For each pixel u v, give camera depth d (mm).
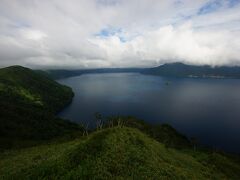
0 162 41844
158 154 41375
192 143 124750
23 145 87375
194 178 33938
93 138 38562
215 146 152125
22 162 38125
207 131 184750
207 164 57062
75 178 24578
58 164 28281
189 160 51438
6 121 150625
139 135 51188
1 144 92000
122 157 32406
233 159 101875
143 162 32906
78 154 30859
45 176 25938
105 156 30984
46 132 151375
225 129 189375
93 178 24797
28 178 26172
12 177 28000
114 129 47812
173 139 115438
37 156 41875
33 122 167250
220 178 43656
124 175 27109
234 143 158250
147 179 27297
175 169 34625
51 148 52188
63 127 176250
